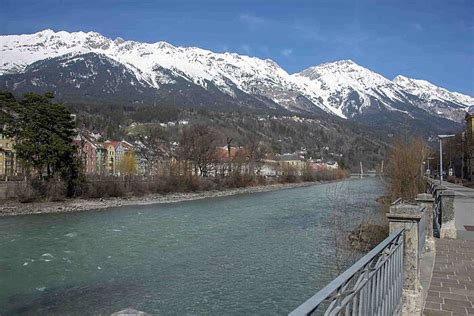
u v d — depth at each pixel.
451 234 14.69
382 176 38.59
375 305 4.74
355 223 25.09
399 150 29.42
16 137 56.28
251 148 104.19
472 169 74.31
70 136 57.97
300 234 29.64
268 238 28.20
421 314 7.18
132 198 61.56
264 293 16.34
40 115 54.31
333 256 21.66
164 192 69.06
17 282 17.70
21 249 24.25
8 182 54.09
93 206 52.38
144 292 16.53
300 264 20.70
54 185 52.88
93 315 14.21
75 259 21.80
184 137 87.38
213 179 82.75
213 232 31.03
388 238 5.66
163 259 21.97
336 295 3.48
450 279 9.36
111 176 68.88
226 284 17.55
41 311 14.60
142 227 33.84
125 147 116.12
